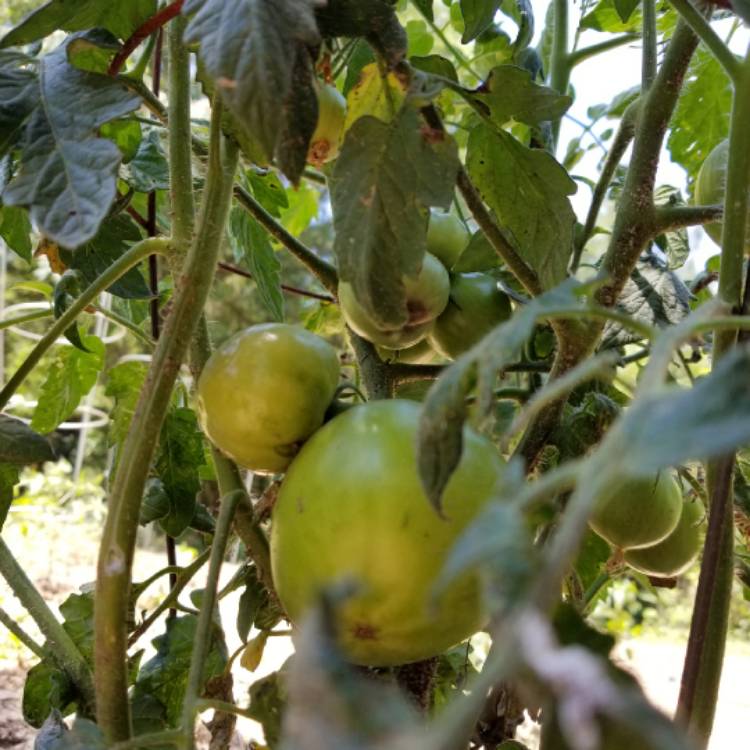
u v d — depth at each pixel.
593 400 0.76
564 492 0.77
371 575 0.50
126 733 0.55
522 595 0.24
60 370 1.16
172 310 0.58
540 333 0.97
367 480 0.51
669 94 0.72
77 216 0.50
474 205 0.69
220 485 0.71
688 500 0.96
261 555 0.69
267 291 1.14
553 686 0.21
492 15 0.81
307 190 1.64
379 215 0.58
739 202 0.62
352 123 0.63
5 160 0.72
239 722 1.61
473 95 0.67
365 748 0.21
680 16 0.69
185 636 0.86
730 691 3.22
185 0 0.49
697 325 0.34
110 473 1.07
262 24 0.45
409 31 1.44
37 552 3.90
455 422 0.39
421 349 0.97
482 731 0.82
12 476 0.73
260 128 0.44
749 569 0.95
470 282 0.90
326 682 0.22
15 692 1.92
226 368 0.61
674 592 4.71
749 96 0.61
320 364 0.61
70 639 0.82
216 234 0.60
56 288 0.81
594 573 1.08
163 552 5.68
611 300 0.72
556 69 1.14
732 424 0.25
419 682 0.69
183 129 0.68
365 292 0.58
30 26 0.68
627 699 0.20
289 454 0.62
